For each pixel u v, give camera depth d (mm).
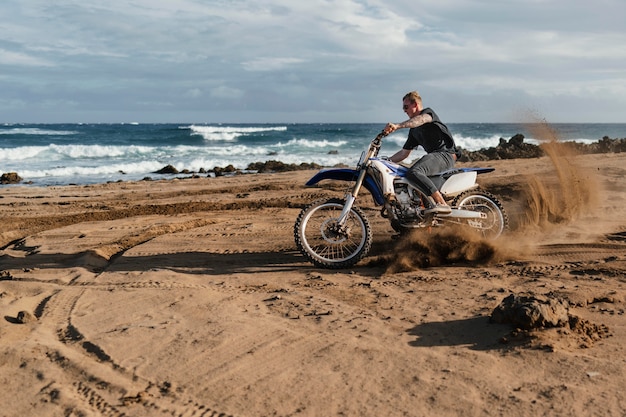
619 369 3154
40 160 28828
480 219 6312
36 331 4188
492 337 3705
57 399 3139
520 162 18453
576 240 6598
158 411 2977
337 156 32156
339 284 5266
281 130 78812
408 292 4891
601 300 4395
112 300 4934
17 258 6918
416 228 6219
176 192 13875
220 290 5180
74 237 8172
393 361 3443
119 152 32250
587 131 85125
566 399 2875
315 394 3084
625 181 11125
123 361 3609
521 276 5223
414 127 6234
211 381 3293
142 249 7090
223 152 35156
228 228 8430
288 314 4402
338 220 5930
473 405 2881
